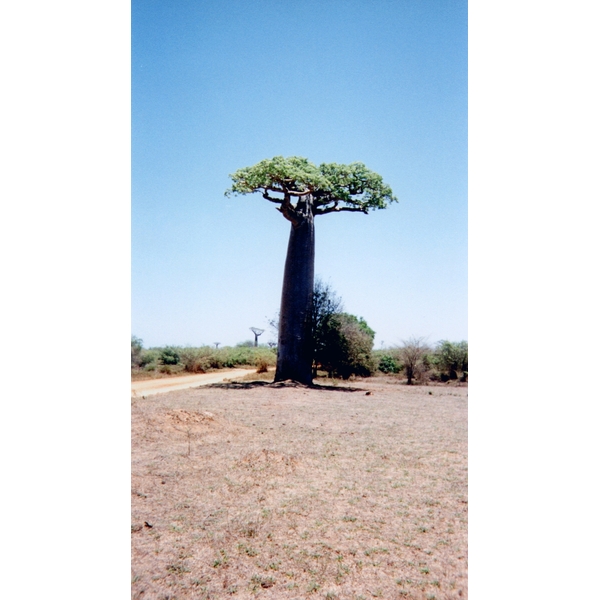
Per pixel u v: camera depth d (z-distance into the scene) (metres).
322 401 10.80
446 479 6.16
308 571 4.36
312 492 5.73
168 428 7.69
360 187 14.41
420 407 10.34
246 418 8.77
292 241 14.45
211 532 4.87
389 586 4.21
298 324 14.19
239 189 13.84
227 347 23.78
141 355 19.89
